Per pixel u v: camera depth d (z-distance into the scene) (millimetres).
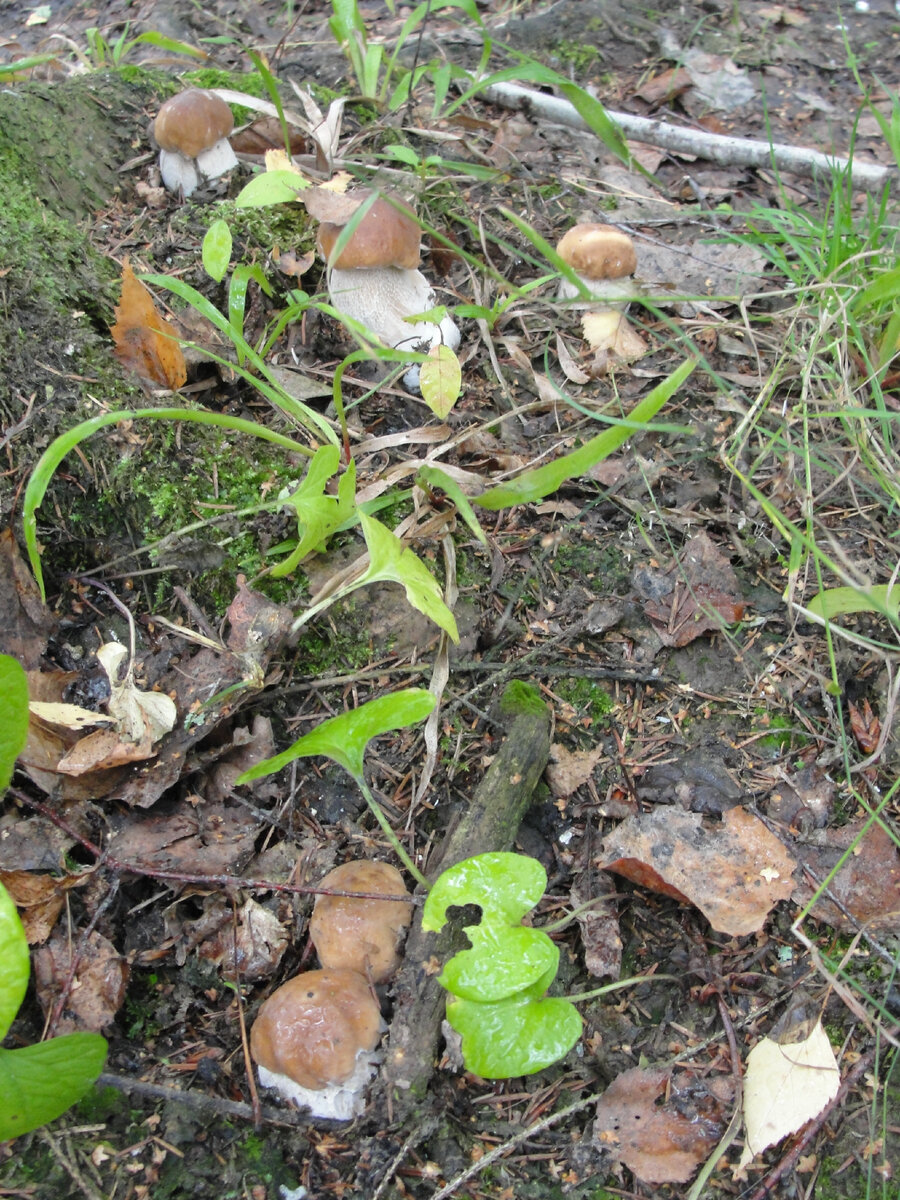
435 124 636
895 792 377
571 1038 292
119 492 415
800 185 634
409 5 788
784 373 492
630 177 630
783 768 389
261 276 423
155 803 370
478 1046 291
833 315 436
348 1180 306
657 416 483
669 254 564
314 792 385
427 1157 313
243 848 365
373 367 483
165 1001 342
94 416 416
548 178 613
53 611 409
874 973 342
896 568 391
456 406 481
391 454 454
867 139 675
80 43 759
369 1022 319
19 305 427
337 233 454
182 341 404
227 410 453
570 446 469
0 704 297
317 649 409
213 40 612
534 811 385
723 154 644
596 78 728
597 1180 314
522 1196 309
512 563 438
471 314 438
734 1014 342
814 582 432
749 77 731
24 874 339
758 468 464
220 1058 330
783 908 360
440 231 549
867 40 769
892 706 379
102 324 457
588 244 497
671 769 391
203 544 411
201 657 392
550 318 523
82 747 359
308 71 686
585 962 351
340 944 333
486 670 408
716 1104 324
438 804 383
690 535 443
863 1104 322
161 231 516
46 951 335
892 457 441
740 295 490
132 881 357
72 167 525
